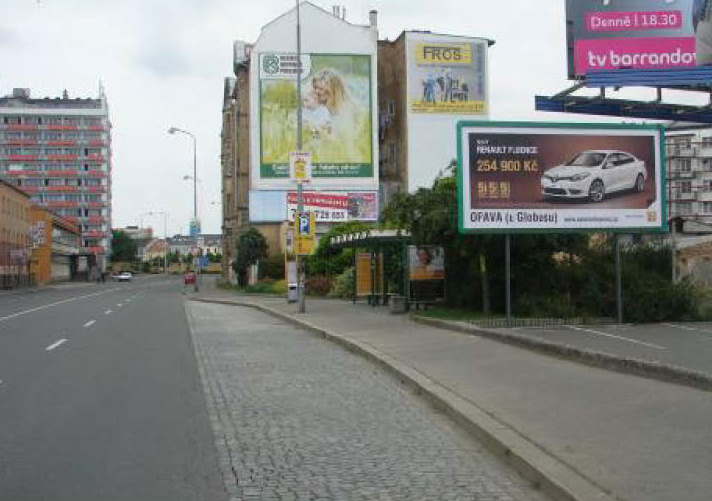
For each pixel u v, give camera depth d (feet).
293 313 92.27
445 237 75.31
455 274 83.35
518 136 66.44
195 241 219.41
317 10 212.64
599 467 21.90
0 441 27.30
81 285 304.09
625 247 84.12
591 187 67.21
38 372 44.52
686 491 19.57
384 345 54.19
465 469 23.76
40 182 492.54
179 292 200.34
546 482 21.09
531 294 72.74
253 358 51.83
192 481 22.44
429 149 216.74
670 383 34.63
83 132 495.41
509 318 65.41
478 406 31.35
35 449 26.14
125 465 24.16
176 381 41.32
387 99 227.61
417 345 53.42
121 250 575.79
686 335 56.90
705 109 87.76
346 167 213.05
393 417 31.83
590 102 85.40
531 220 66.54
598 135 67.56
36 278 310.04
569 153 67.10
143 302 140.77
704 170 283.18
